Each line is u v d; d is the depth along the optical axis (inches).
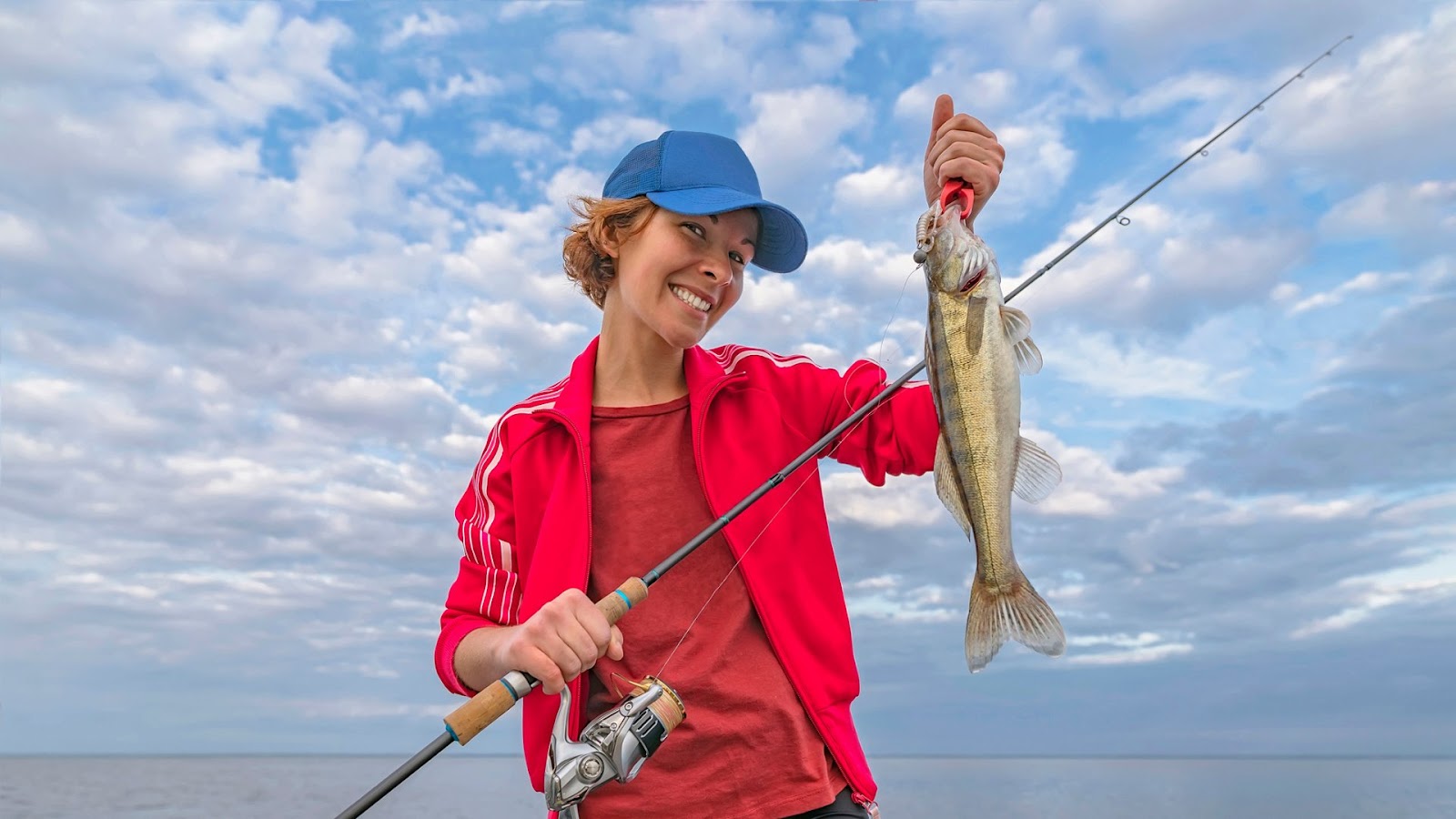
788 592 89.6
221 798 2159.2
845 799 85.6
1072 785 3634.4
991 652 80.1
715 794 83.7
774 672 87.4
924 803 2256.4
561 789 72.4
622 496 94.1
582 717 88.9
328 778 3902.6
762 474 93.0
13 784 2748.5
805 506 94.1
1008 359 81.7
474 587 95.0
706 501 93.8
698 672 86.3
